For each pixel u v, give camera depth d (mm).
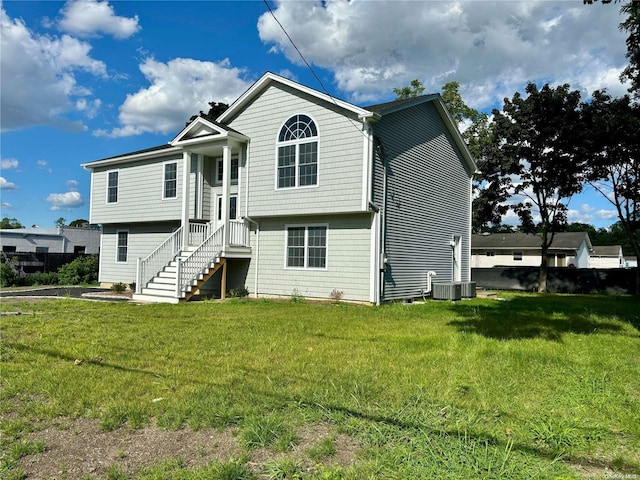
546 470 2895
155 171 17625
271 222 14531
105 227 20266
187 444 3305
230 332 7832
